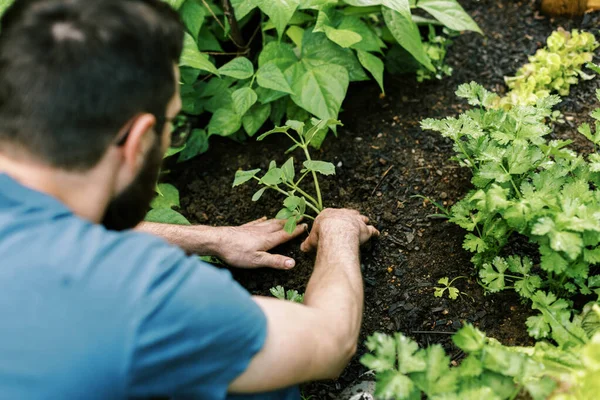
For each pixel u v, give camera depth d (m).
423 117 2.42
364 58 2.26
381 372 1.38
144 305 0.97
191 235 1.95
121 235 1.05
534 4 2.74
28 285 0.96
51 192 1.08
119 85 1.02
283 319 1.22
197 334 1.02
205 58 2.12
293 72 2.26
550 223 1.53
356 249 1.77
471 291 1.94
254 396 1.32
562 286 1.78
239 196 2.33
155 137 1.17
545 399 1.35
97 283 0.97
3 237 1.00
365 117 2.45
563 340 1.57
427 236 2.09
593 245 1.65
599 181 1.81
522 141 1.83
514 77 2.44
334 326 1.34
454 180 2.21
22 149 1.04
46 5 1.03
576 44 2.43
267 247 2.02
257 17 2.69
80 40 1.00
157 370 1.00
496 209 1.68
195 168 2.44
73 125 1.02
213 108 2.40
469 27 2.38
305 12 2.50
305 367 1.23
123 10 1.04
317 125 1.94
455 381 1.34
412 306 1.94
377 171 2.29
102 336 0.95
